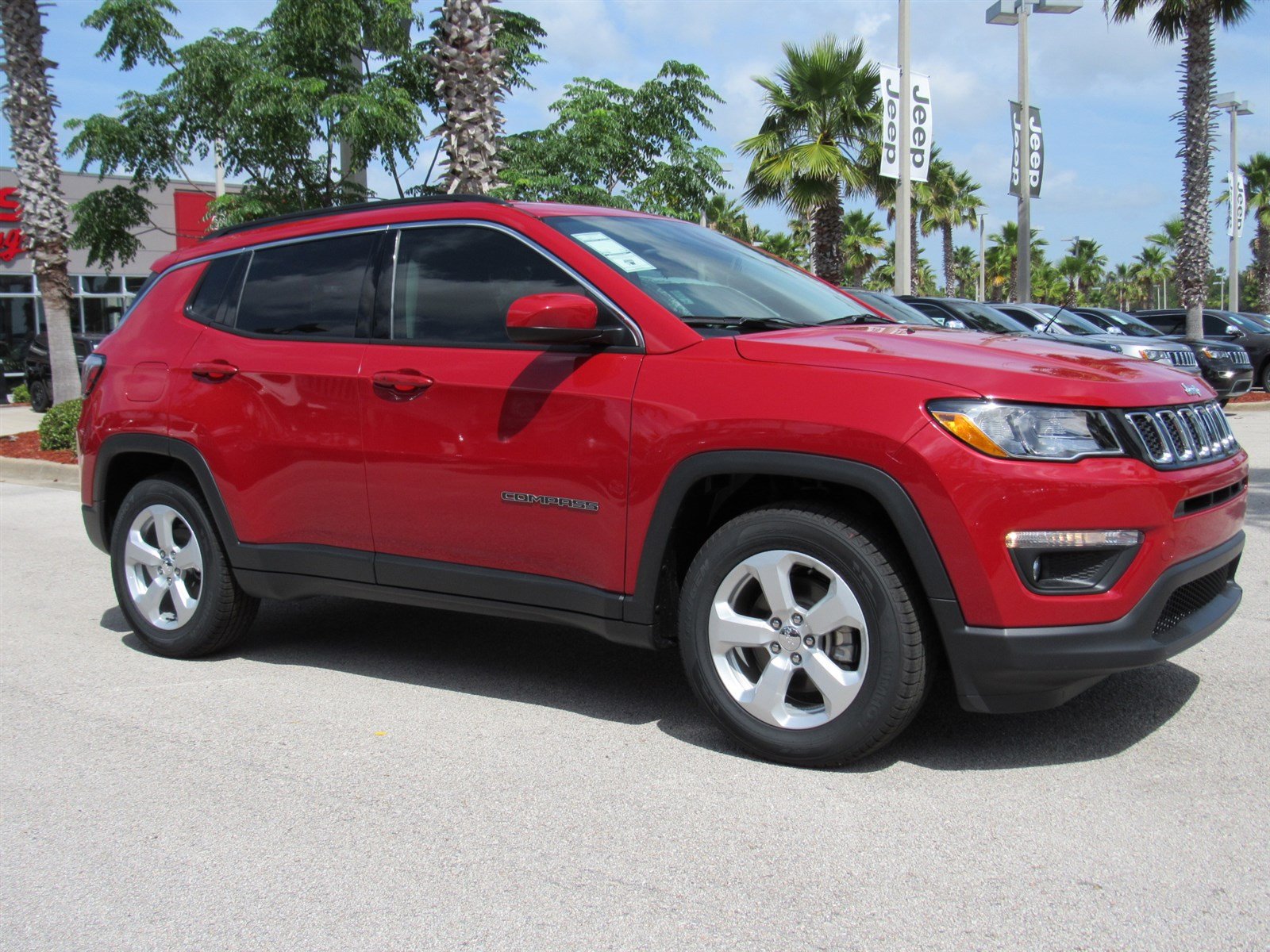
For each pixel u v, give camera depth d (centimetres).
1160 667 437
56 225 1471
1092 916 257
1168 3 2016
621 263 391
